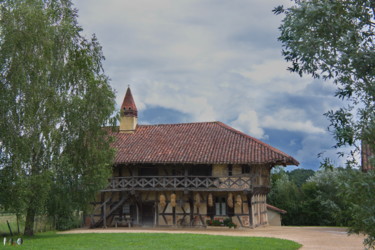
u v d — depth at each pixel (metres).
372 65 7.29
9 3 20.31
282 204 41.31
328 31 7.54
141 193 29.38
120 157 28.59
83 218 29.86
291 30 7.74
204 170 28.38
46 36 20.55
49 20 21.75
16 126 19.77
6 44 19.50
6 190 19.14
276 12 8.05
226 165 28.00
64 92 21.80
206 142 29.39
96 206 29.69
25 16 19.92
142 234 22.03
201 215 28.11
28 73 19.92
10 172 19.28
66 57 22.47
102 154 22.84
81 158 22.39
